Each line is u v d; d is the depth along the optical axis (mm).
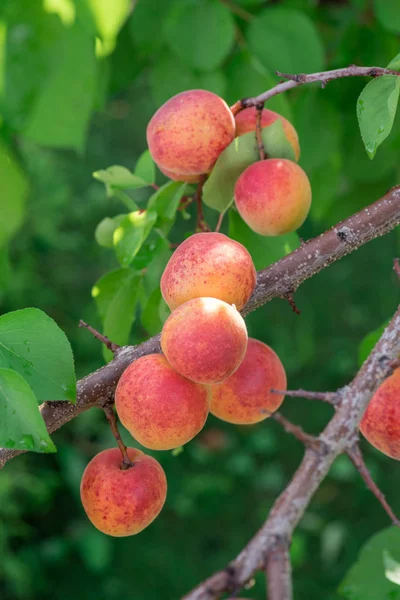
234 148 949
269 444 2488
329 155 1235
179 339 817
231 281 840
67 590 2068
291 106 1236
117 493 868
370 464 2369
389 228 920
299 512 766
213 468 2426
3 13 759
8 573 1986
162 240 1033
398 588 918
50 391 825
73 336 2512
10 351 827
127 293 1044
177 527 2264
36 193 2467
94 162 2912
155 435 831
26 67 759
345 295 2812
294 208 936
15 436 790
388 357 814
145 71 1291
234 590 733
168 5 1151
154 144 961
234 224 1011
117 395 841
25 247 2506
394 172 1351
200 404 835
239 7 1160
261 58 1146
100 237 1069
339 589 928
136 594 2049
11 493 2203
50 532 2205
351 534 2172
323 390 2596
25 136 762
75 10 762
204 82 1140
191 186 1042
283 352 2686
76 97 762
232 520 2277
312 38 1146
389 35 1262
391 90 873
